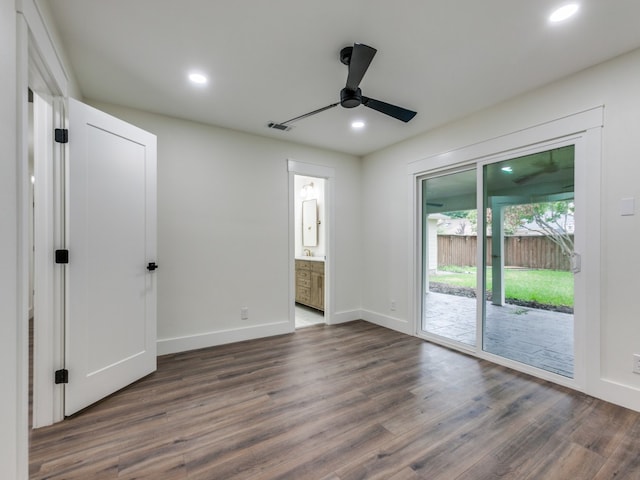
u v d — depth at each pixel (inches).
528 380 98.6
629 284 81.7
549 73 91.7
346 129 136.1
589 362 88.7
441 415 78.7
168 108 115.5
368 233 173.9
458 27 71.9
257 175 143.6
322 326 163.5
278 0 64.0
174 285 123.7
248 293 140.6
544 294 104.5
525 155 104.3
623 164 82.5
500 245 117.1
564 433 71.1
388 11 66.8
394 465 61.0
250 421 76.0
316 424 74.8
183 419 76.9
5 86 42.5
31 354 104.3
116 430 72.3
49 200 74.7
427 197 147.1
